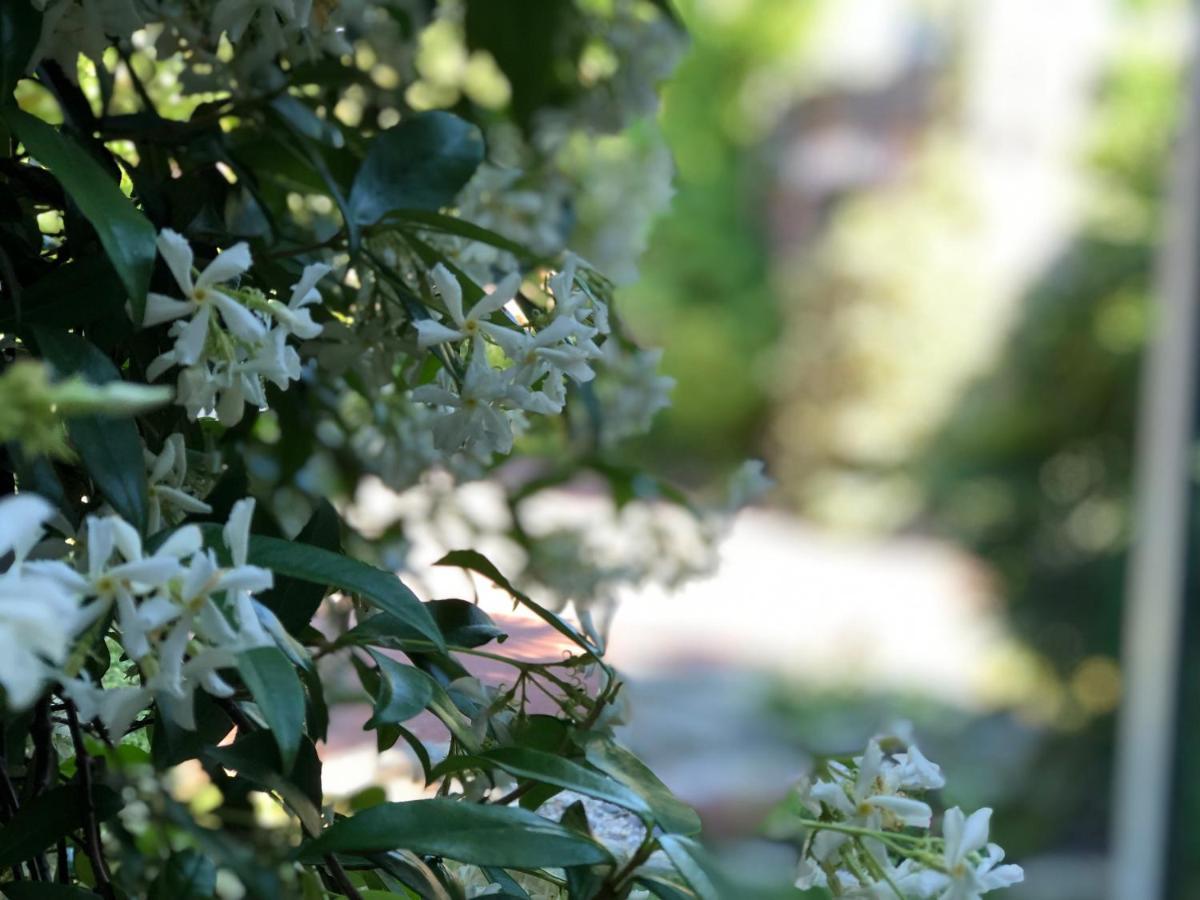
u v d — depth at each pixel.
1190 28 4.71
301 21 0.86
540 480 1.11
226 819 0.81
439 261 0.91
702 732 4.28
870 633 5.62
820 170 7.74
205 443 0.90
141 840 0.91
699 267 7.84
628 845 0.86
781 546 6.80
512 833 0.77
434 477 1.09
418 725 0.90
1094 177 5.43
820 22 7.71
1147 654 3.77
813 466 7.28
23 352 0.83
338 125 1.00
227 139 0.96
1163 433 3.76
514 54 1.11
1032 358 5.32
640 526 1.14
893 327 6.77
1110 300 5.16
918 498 6.25
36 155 0.79
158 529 0.79
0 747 0.85
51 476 0.79
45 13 0.82
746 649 5.46
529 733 0.86
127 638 0.72
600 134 1.16
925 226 6.62
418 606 0.79
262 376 0.81
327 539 0.84
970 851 0.80
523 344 0.83
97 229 0.78
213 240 0.89
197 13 0.91
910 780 0.83
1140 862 3.75
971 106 6.70
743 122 7.92
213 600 0.75
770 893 0.79
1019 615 4.95
